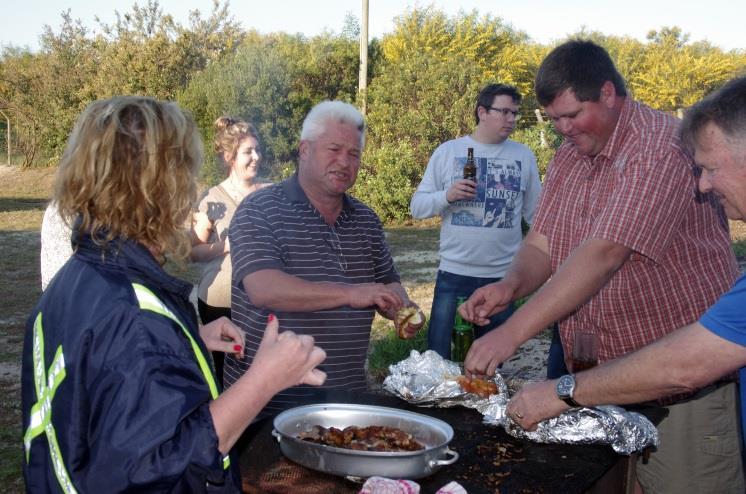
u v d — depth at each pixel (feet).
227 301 13.34
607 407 7.25
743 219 6.41
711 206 9.02
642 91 109.19
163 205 4.83
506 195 15.23
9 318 24.79
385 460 6.16
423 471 6.28
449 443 7.18
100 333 4.48
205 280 13.44
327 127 9.31
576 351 7.81
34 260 36.14
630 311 9.08
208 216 13.10
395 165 50.39
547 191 10.23
